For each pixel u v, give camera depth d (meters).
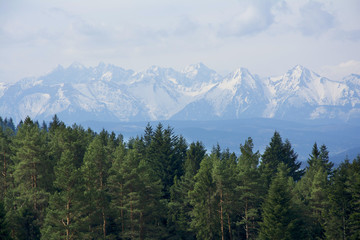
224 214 86.50
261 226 79.12
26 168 78.62
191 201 86.00
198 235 85.25
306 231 84.88
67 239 65.81
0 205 61.59
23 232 69.81
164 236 86.31
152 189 84.94
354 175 83.25
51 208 71.38
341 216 80.25
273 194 77.69
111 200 80.81
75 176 68.00
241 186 83.62
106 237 75.12
